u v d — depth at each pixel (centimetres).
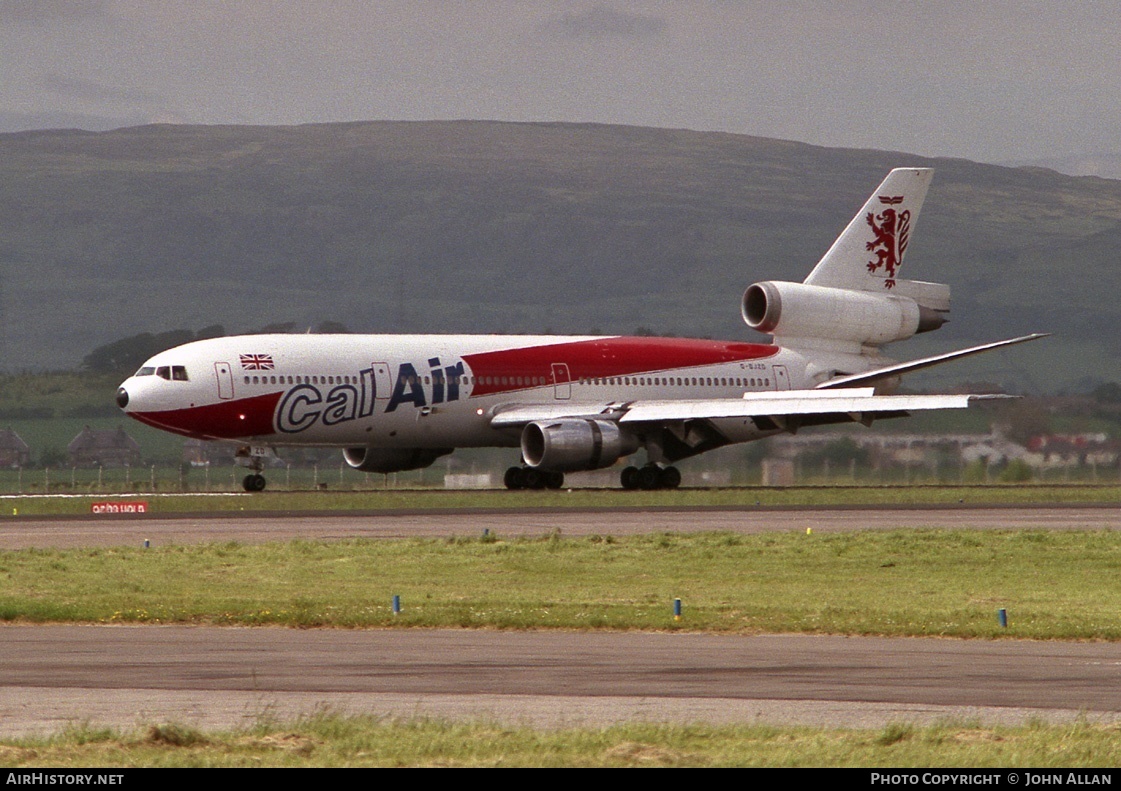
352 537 16950
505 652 9000
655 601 11994
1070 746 6062
